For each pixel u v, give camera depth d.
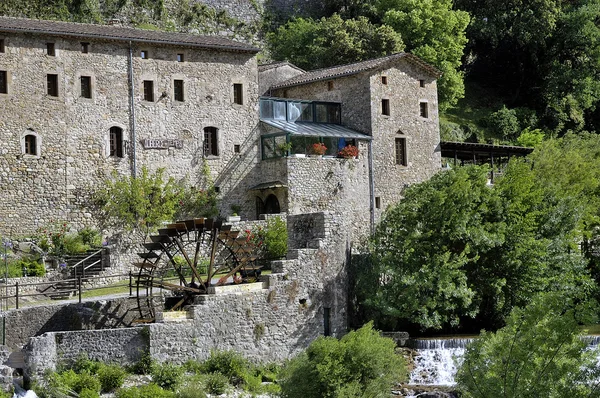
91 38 50.50
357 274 44.66
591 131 82.94
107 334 36.22
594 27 81.62
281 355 40.22
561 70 81.12
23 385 33.69
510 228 47.25
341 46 70.94
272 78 61.75
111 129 51.12
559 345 29.30
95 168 50.50
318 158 54.69
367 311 44.47
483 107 79.75
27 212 48.53
